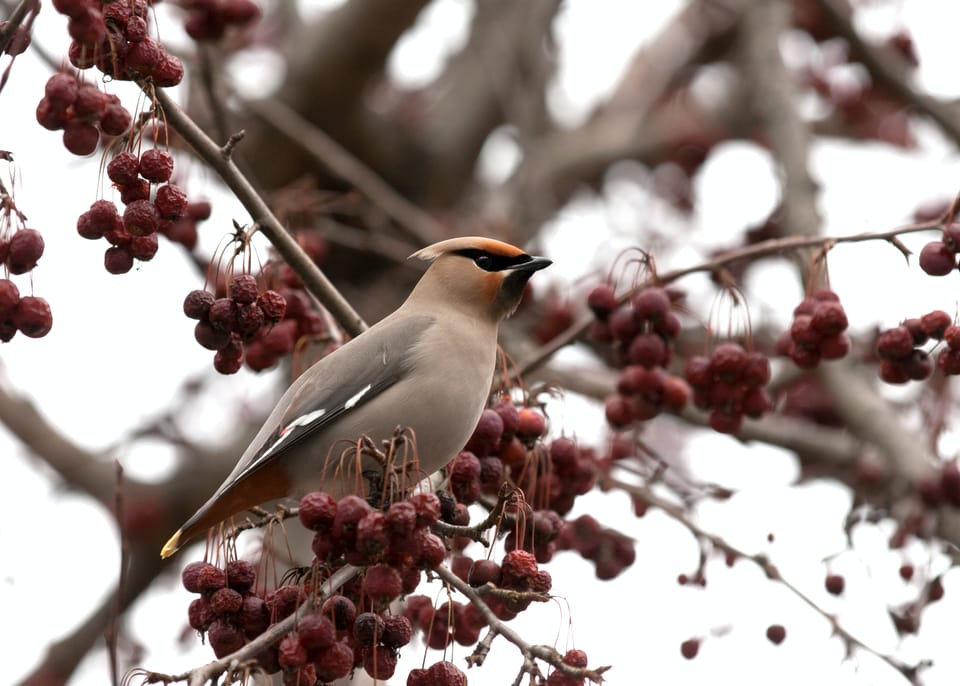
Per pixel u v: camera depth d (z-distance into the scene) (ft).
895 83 54.95
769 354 52.34
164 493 59.00
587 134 71.77
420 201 65.16
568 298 52.31
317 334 36.76
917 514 40.83
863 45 54.60
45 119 25.90
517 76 65.62
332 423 31.53
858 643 36.19
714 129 69.51
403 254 54.39
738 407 35.04
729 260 35.12
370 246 53.57
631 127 71.51
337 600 25.22
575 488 33.53
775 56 53.83
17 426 58.85
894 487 42.50
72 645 58.34
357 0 58.75
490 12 69.92
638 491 39.47
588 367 56.90
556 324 52.19
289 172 59.82
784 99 52.47
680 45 75.31
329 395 31.73
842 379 45.68
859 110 63.62
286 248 31.91
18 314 26.40
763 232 54.65
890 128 65.87
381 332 32.91
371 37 58.95
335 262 61.62
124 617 60.08
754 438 49.24
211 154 29.86
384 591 24.29
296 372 37.17
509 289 34.50
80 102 25.75
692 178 69.05
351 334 33.65
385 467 25.16
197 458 59.47
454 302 34.30
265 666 24.90
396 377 32.01
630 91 74.33
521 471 32.81
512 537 29.25
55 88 25.64
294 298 36.06
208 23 39.40
